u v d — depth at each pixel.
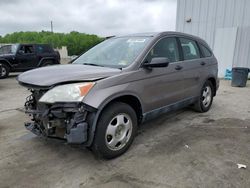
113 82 3.14
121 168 3.11
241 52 11.61
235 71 9.26
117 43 4.21
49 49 14.19
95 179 2.88
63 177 2.93
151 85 3.72
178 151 3.55
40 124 3.29
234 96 7.47
